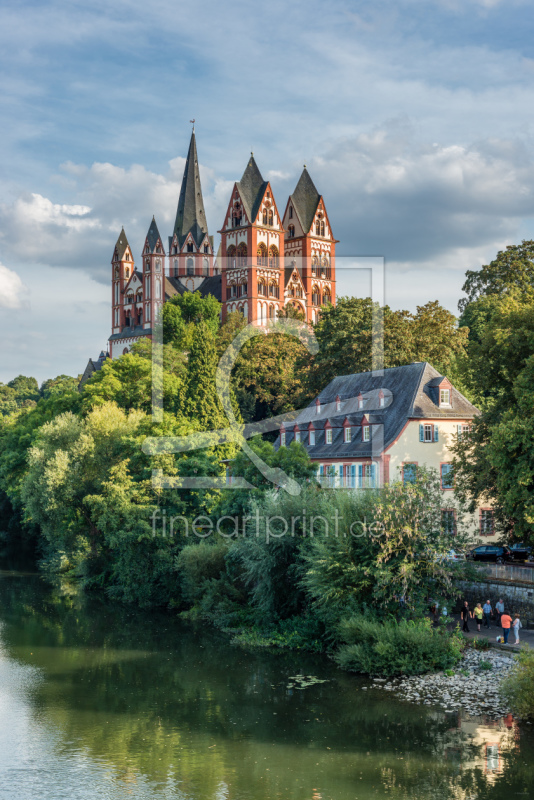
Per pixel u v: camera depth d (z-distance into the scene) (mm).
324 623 44750
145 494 61125
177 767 28312
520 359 48062
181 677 39656
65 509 69062
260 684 38000
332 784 26641
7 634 50125
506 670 36938
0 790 26578
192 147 185375
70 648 46312
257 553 46562
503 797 25516
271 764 28438
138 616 56125
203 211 186750
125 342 183375
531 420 40594
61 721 33312
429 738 30281
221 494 57594
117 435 68188
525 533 44094
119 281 189375
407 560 40719
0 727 32625
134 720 33281
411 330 81625
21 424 109938
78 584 71062
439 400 61438
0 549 100000
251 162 143000
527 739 30094
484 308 98250
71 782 27188
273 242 142000
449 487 59594
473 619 45219
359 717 32719
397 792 26000
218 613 53219
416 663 38188
